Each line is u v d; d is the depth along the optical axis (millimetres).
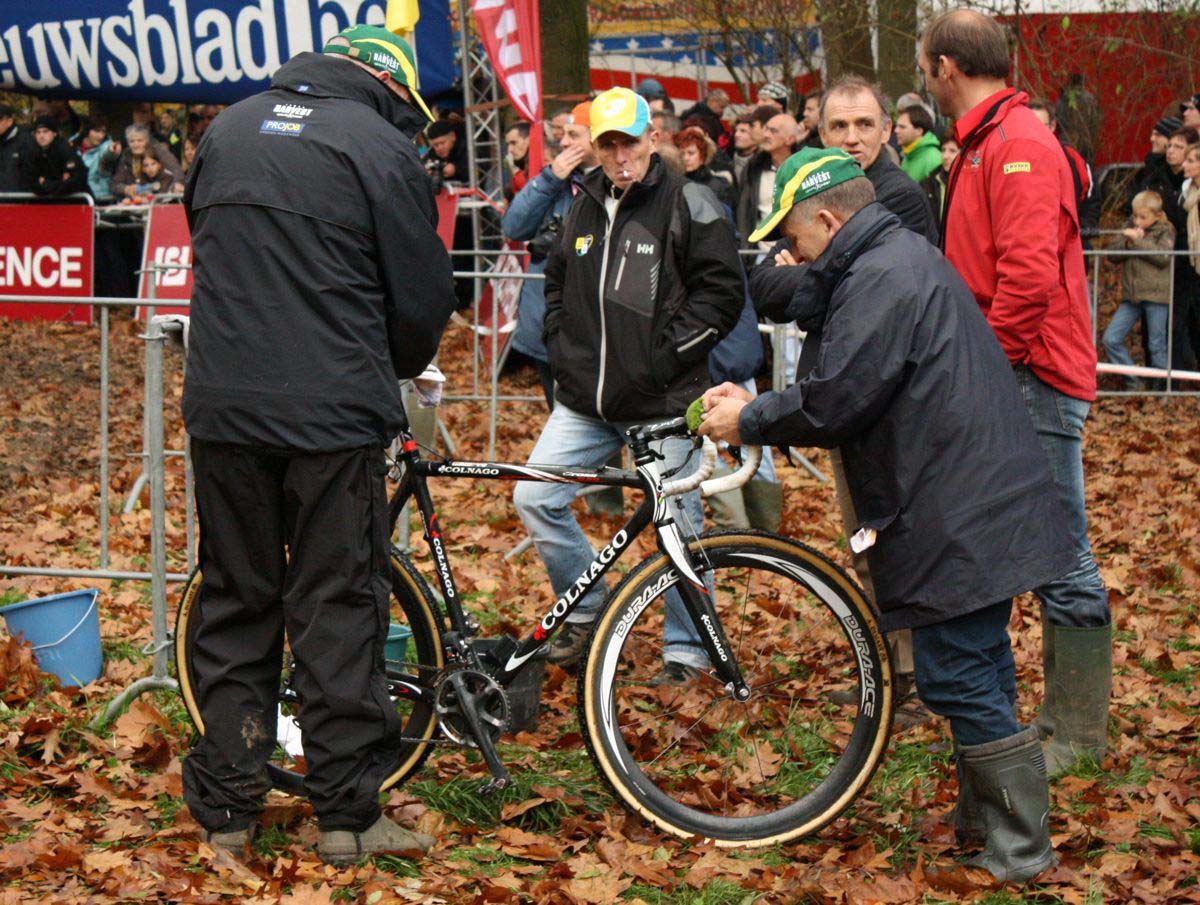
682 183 4738
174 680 4699
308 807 4008
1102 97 15562
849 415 3439
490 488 8195
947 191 4277
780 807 4023
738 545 3918
